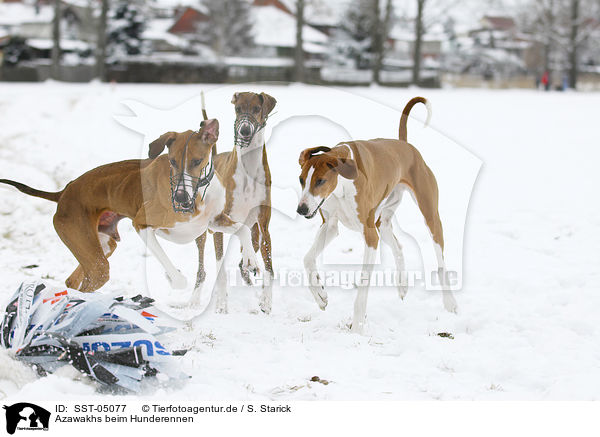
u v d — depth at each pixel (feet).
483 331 17.65
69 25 192.85
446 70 184.34
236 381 14.37
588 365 15.31
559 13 174.09
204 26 202.90
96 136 46.60
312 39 203.31
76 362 13.62
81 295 15.19
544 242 26.32
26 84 115.85
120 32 158.30
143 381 13.69
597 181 37.58
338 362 15.48
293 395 13.71
